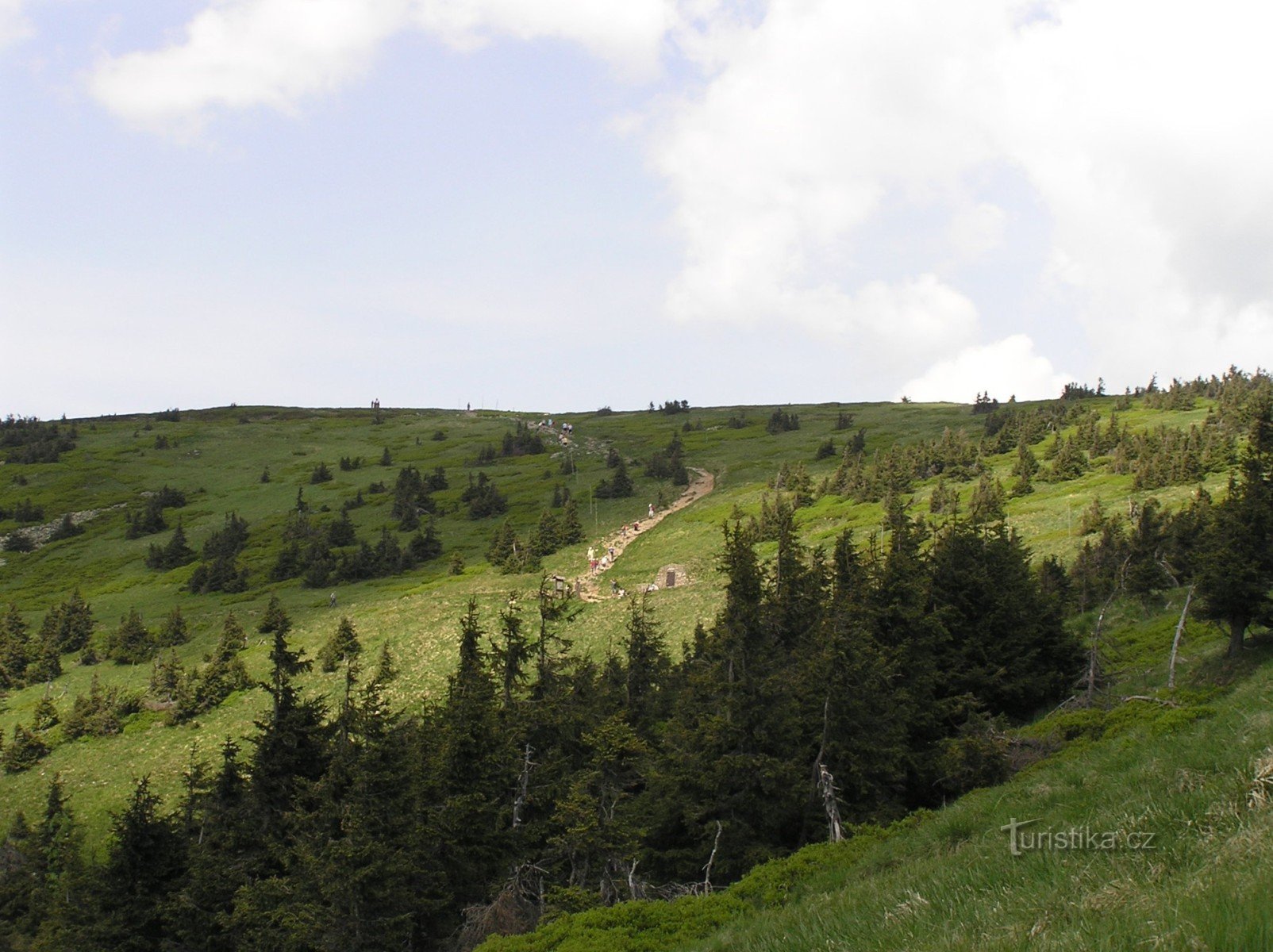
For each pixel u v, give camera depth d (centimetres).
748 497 13625
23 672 8969
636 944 1683
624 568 10225
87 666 9144
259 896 2805
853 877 1705
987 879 1116
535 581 9981
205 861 3178
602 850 2669
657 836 3075
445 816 2831
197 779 3731
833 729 2862
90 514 18325
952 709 3438
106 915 3178
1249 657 3469
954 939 860
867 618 3538
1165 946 634
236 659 7181
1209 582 3531
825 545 9206
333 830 2845
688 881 2883
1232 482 3859
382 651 7244
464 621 3556
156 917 3194
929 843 1670
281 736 3344
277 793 3319
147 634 9588
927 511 10319
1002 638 4162
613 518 13750
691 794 2950
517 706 3394
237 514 17650
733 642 3127
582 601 8162
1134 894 821
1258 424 3859
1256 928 607
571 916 1908
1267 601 3469
